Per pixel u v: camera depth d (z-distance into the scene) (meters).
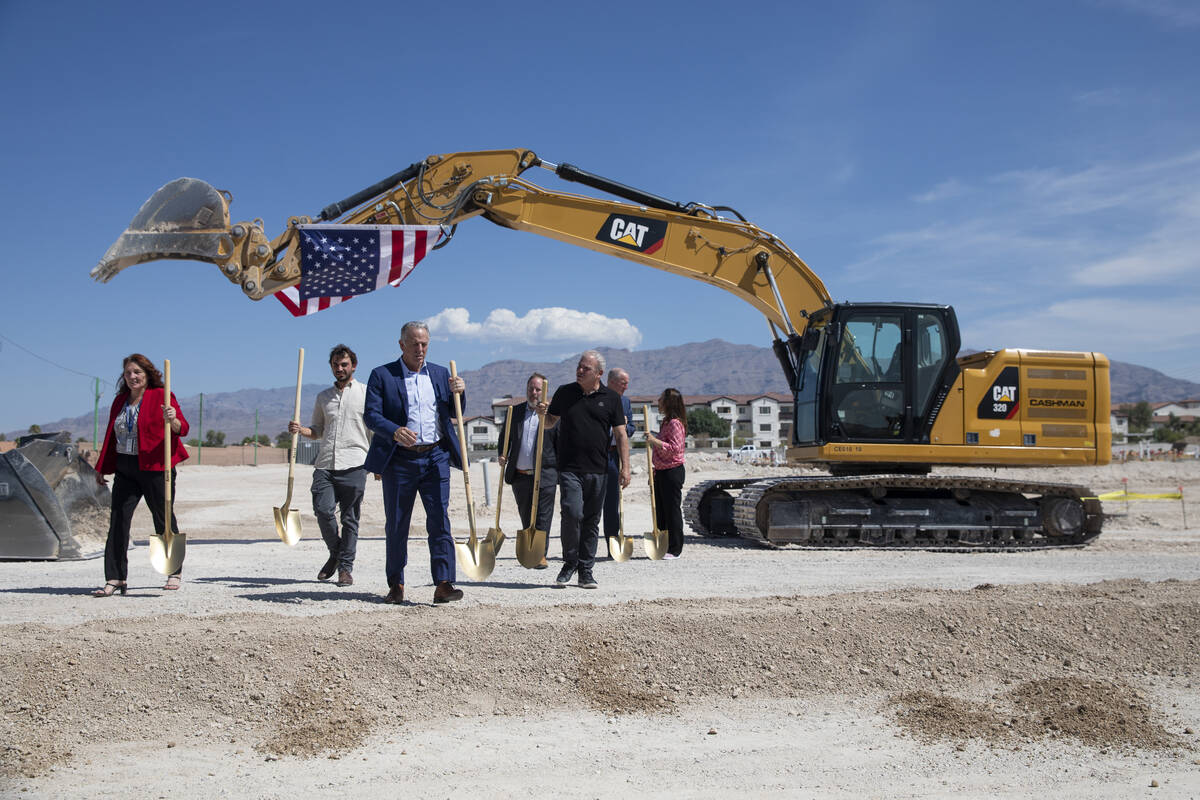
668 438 10.69
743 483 13.63
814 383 12.43
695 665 5.56
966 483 12.15
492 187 12.52
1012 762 4.48
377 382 6.53
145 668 5.00
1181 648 6.03
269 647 5.25
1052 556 11.38
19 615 6.25
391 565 6.66
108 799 3.84
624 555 9.38
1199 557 11.27
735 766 4.38
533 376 9.36
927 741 4.74
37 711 4.63
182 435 7.51
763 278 13.15
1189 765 4.47
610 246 12.81
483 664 5.37
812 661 5.68
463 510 17.42
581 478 7.73
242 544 12.28
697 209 13.15
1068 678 5.57
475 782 4.12
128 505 7.24
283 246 11.46
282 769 4.22
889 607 6.34
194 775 4.13
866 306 12.09
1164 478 31.86
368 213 12.27
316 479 8.00
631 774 4.26
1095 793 4.12
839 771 4.34
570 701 5.18
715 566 9.77
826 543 12.06
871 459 11.95
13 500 9.77
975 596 6.82
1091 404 12.23
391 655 5.32
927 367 12.11
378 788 4.03
